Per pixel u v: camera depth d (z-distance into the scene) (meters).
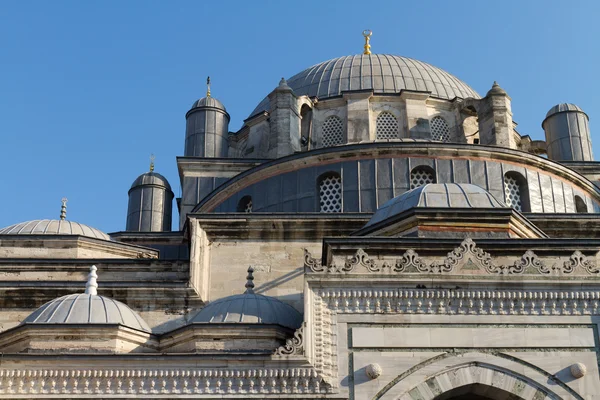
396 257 35.53
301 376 31.25
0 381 31.30
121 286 41.72
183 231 49.31
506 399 31.67
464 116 56.84
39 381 31.38
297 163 49.53
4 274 44.72
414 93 56.62
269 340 35.28
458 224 38.09
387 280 32.75
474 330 32.25
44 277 44.69
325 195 49.25
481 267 33.09
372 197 48.22
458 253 33.31
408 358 31.73
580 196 51.34
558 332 32.31
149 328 38.19
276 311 37.12
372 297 32.59
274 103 54.75
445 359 31.77
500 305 32.66
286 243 44.25
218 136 57.84
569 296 32.78
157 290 41.84
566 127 58.16
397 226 38.47
